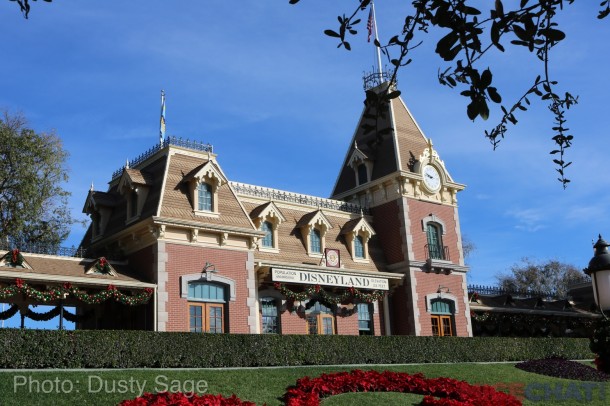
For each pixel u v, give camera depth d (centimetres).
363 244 3441
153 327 2459
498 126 629
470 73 521
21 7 588
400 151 3650
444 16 509
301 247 3188
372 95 591
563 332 4378
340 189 3909
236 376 1966
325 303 3095
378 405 1770
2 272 2223
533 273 7475
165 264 2555
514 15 505
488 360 3078
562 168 713
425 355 2827
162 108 3084
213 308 2655
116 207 2998
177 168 2802
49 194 3366
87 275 2431
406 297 3384
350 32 548
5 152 3209
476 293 3891
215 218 2752
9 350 1789
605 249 1237
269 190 3316
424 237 3550
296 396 1775
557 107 659
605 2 576
